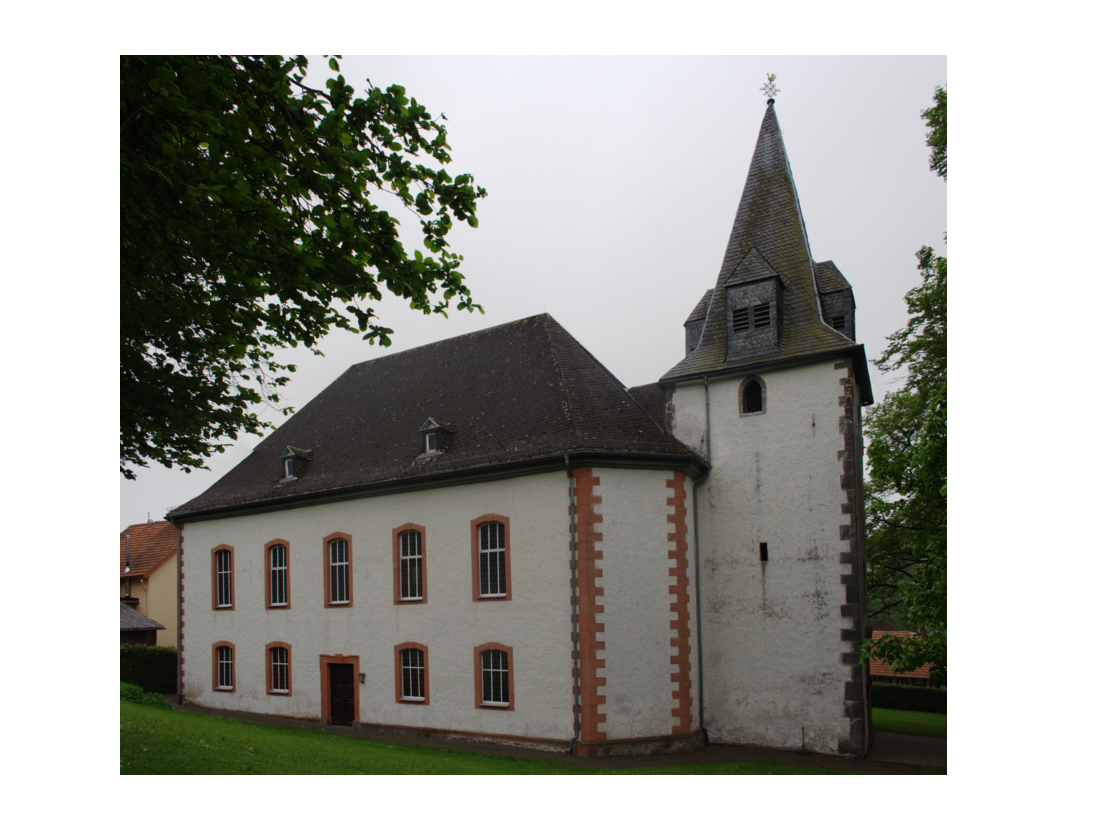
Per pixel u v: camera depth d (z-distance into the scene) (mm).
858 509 20922
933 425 16203
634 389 27984
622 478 20406
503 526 21312
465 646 21438
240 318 13258
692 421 23031
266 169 10273
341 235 11461
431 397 26344
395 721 22656
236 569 27938
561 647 19672
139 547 50312
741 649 21141
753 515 21562
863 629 20969
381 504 23953
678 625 20422
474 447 22547
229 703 27406
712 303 24234
